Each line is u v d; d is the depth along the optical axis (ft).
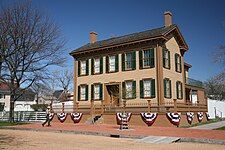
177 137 56.95
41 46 113.80
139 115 94.07
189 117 96.89
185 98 122.31
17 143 52.29
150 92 100.89
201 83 144.36
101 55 117.80
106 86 114.52
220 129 76.28
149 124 91.04
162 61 101.50
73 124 103.91
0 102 232.12
